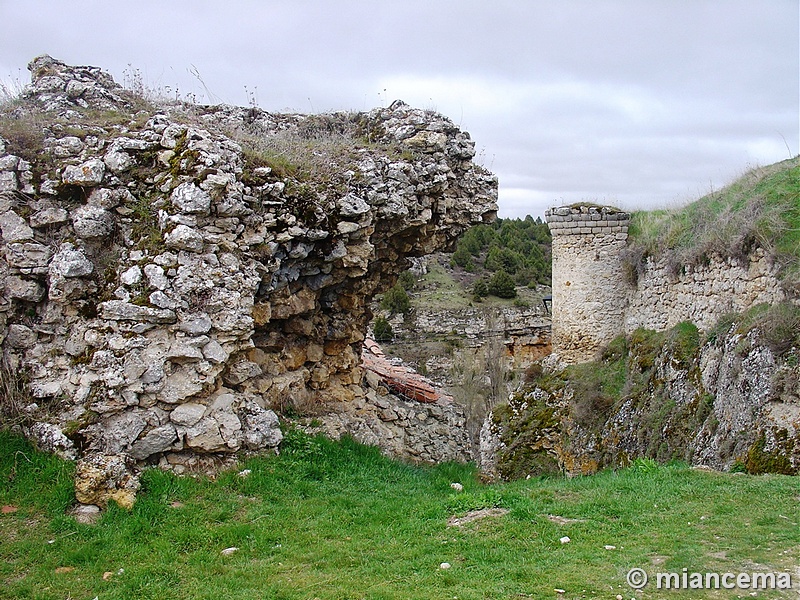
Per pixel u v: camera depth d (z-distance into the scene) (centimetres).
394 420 1239
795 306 1029
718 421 1093
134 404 748
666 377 1357
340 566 593
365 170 1013
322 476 842
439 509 755
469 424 2272
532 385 1720
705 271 1352
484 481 1212
